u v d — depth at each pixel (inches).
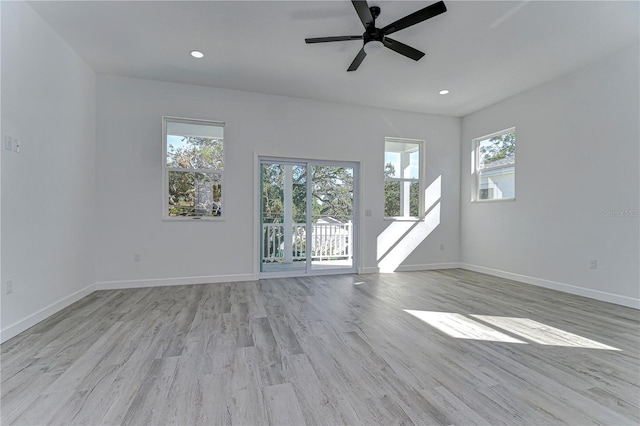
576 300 136.9
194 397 62.2
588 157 141.8
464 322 107.9
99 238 151.1
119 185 154.1
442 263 217.2
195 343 88.4
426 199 212.8
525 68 144.6
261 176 180.7
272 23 110.7
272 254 183.6
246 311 118.6
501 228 188.7
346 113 193.8
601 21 108.0
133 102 156.0
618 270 130.8
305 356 80.9
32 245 103.4
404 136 207.0
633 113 125.6
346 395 63.5
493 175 198.8
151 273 158.4
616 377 71.4
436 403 61.1
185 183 167.0
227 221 170.7
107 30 115.0
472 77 154.4
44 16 106.4
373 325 104.5
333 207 195.2
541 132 163.9
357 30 115.5
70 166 128.1
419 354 82.7
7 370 72.5
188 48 127.9
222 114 169.5
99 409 58.2
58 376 69.9
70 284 127.9
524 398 63.1
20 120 98.1
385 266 203.2
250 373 71.9
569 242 150.1
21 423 54.4
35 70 105.1
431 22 108.3
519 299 138.0
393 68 144.8
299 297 139.6
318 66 143.4
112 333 95.5
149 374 71.0
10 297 92.9
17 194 96.5
